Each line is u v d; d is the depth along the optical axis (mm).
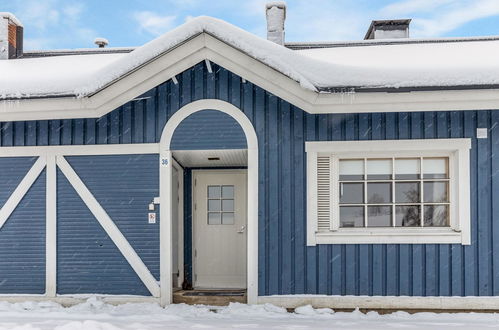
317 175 7102
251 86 7125
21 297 7238
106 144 7293
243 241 8633
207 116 7156
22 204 7363
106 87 6902
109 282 7199
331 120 7051
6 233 7355
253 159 7047
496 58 7566
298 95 6809
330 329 5695
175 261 8297
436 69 6484
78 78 6918
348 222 7145
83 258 7246
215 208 8711
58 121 7383
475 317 6492
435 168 7117
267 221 7035
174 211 8289
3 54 10398
